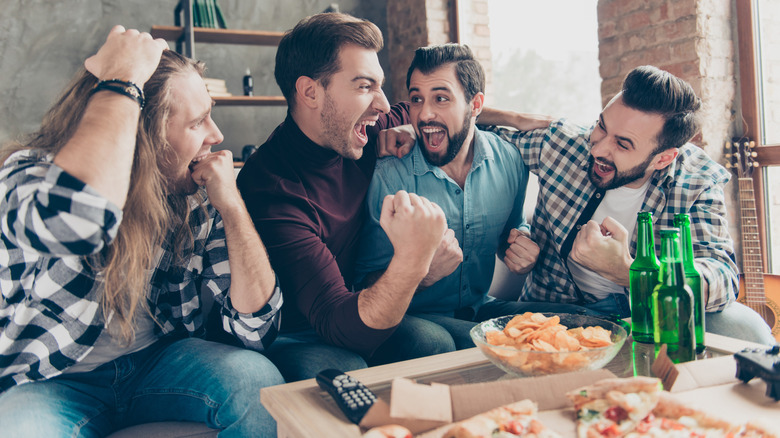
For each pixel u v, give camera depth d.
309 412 0.87
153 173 1.13
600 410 0.78
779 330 2.11
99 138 0.94
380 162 1.65
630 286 1.18
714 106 2.51
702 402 0.84
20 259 1.07
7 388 1.09
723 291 1.43
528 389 0.85
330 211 1.49
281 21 4.12
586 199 1.69
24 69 3.56
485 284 1.77
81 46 3.67
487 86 3.79
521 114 1.88
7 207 0.97
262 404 1.01
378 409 0.80
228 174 1.25
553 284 1.78
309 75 1.44
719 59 2.52
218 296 1.31
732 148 2.54
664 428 0.76
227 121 4.01
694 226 1.58
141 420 1.19
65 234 0.90
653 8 2.63
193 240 1.27
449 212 1.63
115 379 1.17
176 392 1.15
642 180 1.63
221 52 3.98
